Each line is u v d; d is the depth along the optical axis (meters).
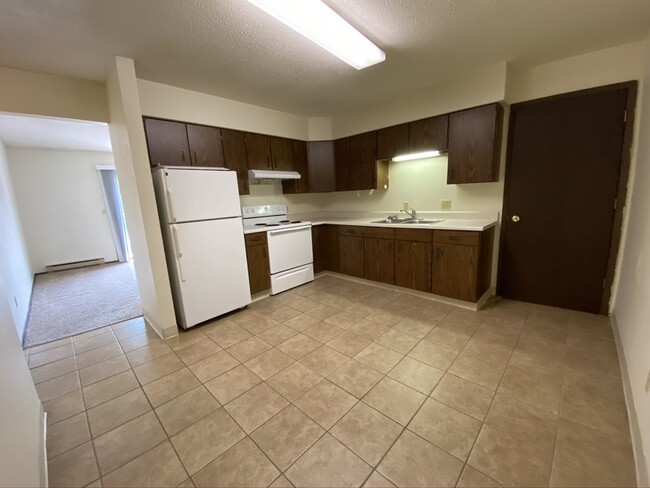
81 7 1.54
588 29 1.99
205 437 1.46
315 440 1.41
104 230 5.88
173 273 2.60
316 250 4.01
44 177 5.23
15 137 4.30
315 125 4.05
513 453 1.30
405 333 2.41
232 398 1.74
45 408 1.72
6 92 2.18
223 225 2.80
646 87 2.09
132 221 2.66
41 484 1.19
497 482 1.17
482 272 2.82
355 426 1.49
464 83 2.74
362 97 3.24
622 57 2.26
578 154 2.53
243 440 1.44
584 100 2.44
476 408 1.57
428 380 1.81
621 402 1.57
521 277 2.96
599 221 2.51
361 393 1.73
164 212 2.51
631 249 2.14
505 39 2.10
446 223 3.07
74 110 2.46
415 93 3.11
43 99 2.31
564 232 2.68
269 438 1.44
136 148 2.25
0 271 2.67
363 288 3.57
